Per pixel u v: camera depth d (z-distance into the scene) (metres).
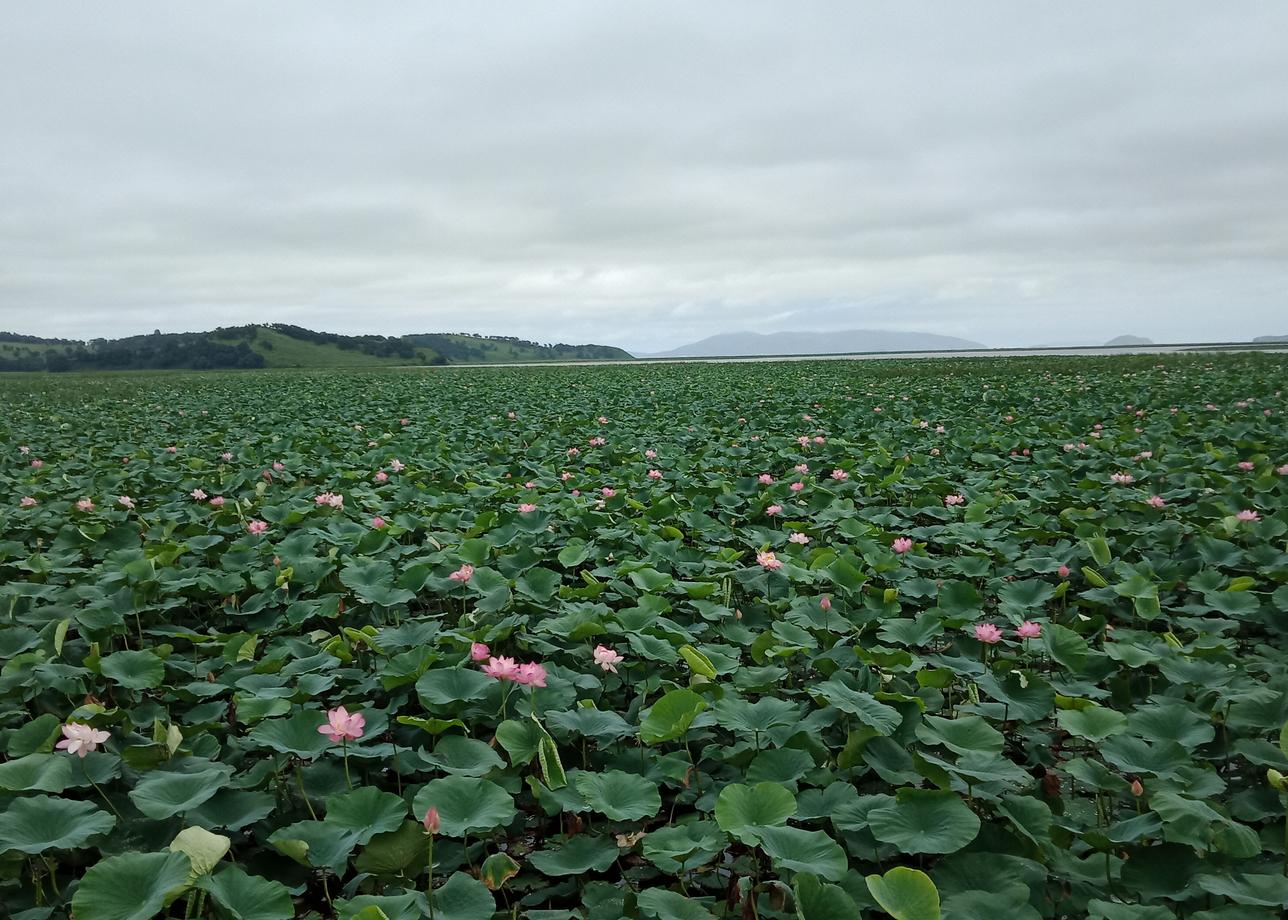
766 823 3.40
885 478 11.05
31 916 3.09
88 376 81.00
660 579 6.51
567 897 3.67
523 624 5.79
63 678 4.91
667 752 4.70
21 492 11.30
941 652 6.26
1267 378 26.84
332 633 6.48
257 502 10.53
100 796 3.88
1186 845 3.24
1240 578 6.47
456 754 4.03
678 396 28.14
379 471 12.05
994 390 26.27
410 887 3.42
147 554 7.49
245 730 4.96
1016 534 8.38
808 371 47.25
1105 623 6.11
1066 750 5.00
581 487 11.45
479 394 32.12
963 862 3.30
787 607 6.50
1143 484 11.08
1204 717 4.23
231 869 3.05
